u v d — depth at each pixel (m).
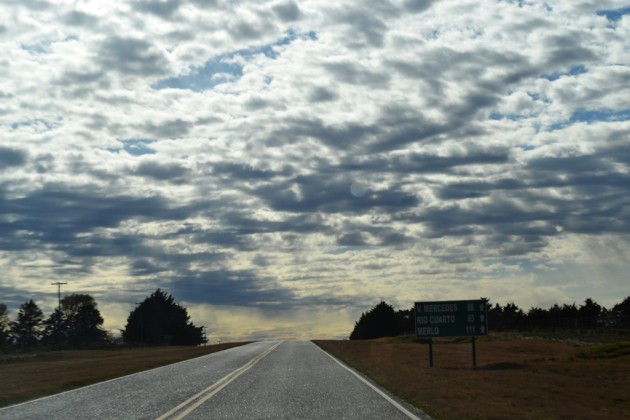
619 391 22.36
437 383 24.36
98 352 82.75
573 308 122.00
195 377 28.38
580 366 32.16
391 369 31.97
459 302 36.25
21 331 155.38
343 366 34.94
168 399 19.50
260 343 81.88
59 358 71.56
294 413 16.12
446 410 16.52
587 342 62.66
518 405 18.05
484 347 59.25
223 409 16.92
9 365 53.19
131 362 44.03
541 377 27.47
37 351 94.94
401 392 20.84
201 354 53.72
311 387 23.14
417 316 36.44
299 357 44.53
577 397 20.78
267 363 37.88
